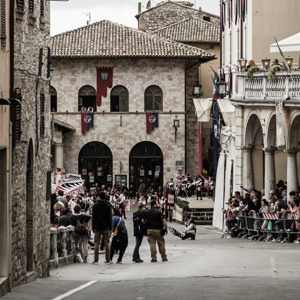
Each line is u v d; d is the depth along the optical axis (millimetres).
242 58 67812
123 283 27688
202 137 101250
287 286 25312
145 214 40312
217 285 26016
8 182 27047
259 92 59000
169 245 53156
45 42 34969
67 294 24422
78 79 103000
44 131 34750
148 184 103625
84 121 102625
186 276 29938
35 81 32438
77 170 102750
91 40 104562
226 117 71625
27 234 31500
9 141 27312
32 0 31719
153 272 32719
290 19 67125
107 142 103000
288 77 53000
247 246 46594
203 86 116062
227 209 62812
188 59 102750
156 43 104375
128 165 103062
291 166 53469
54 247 38156
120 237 40875
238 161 65625
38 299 23500
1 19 26203
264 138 58906
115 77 103312
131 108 103250
